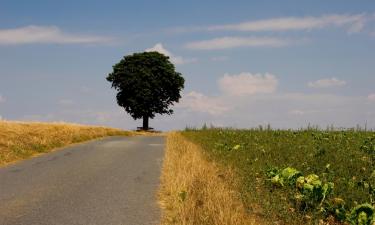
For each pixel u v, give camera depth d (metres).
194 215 8.62
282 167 14.27
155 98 73.62
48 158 19.05
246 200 10.20
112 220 9.09
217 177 12.50
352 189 11.35
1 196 11.30
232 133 28.16
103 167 16.22
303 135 24.78
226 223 7.95
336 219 9.44
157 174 14.59
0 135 23.31
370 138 21.34
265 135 25.62
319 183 10.34
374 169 13.84
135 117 73.81
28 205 10.34
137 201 10.73
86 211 9.79
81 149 22.84
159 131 72.38
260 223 8.70
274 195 10.90
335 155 16.03
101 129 38.97
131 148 23.36
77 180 13.52
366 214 8.98
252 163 15.55
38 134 26.47
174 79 75.00
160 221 8.99
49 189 12.16
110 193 11.64
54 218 9.23
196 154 16.55
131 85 72.06
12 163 17.58
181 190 10.51
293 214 9.44
